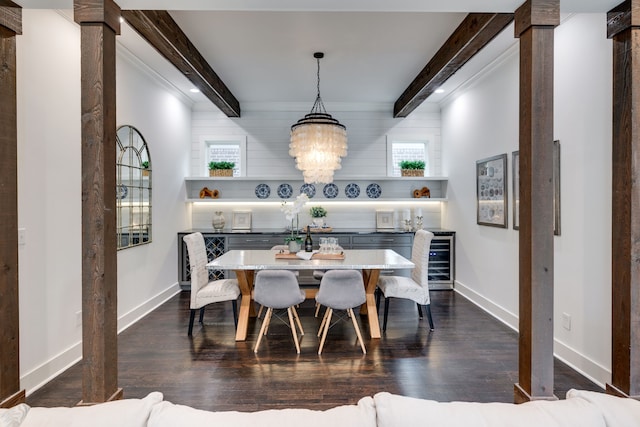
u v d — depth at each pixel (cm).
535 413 107
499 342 346
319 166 382
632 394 213
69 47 305
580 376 279
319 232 552
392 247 551
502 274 410
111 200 213
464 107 516
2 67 215
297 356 316
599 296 267
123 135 386
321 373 285
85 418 106
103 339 205
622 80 219
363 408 111
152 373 285
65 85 300
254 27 337
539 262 214
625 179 217
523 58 222
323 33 351
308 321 411
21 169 254
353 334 369
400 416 105
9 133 220
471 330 379
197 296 366
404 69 446
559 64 309
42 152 273
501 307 412
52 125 284
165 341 351
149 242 447
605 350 262
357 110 609
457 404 111
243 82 491
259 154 604
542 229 214
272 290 321
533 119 214
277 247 462
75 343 309
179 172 545
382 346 338
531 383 214
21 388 251
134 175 410
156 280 467
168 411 108
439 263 554
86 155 204
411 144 624
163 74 453
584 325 282
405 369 291
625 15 215
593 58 271
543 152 214
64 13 293
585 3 216
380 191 611
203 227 598
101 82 204
